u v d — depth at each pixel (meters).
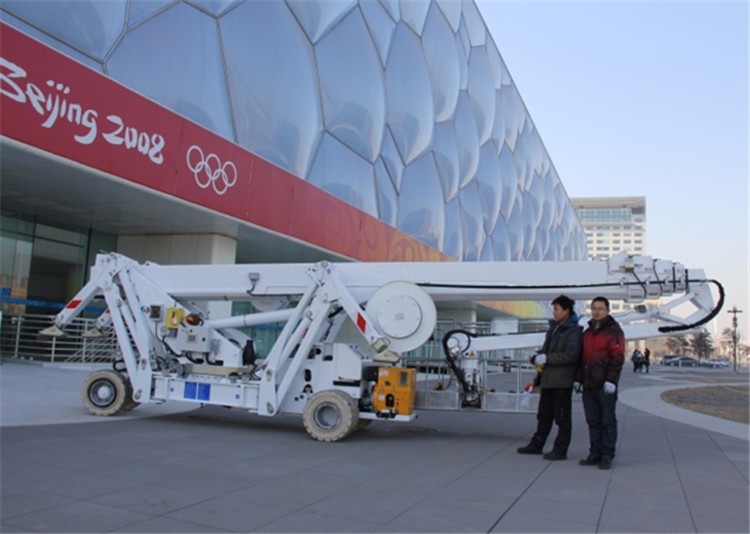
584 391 6.63
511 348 8.41
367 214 21.31
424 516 4.35
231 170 14.80
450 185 30.33
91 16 12.31
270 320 8.53
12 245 16.05
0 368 14.09
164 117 12.92
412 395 8.05
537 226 48.59
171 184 13.13
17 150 10.17
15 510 4.11
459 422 10.42
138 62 13.40
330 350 8.02
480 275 7.76
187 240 17.09
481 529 4.09
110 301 8.93
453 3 33.31
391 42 25.36
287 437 7.73
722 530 4.21
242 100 16.27
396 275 8.03
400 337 7.64
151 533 3.76
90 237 17.84
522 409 8.19
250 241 17.83
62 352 17.16
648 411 13.38
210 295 8.77
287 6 18.42
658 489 5.41
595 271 7.44
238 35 16.31
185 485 4.95
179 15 14.52
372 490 5.05
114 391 8.72
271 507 4.43
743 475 6.15
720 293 7.18
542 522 4.29
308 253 19.53
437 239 28.45
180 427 8.09
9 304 16.09
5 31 9.80
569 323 6.87
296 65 18.56
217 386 8.26
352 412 7.43
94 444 6.48
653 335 7.45
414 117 26.61
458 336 8.49
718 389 23.27
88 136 11.27
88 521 3.94
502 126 40.28
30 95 10.21
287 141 17.95
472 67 36.00
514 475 5.88
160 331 8.70
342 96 20.97
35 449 6.04
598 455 6.51
